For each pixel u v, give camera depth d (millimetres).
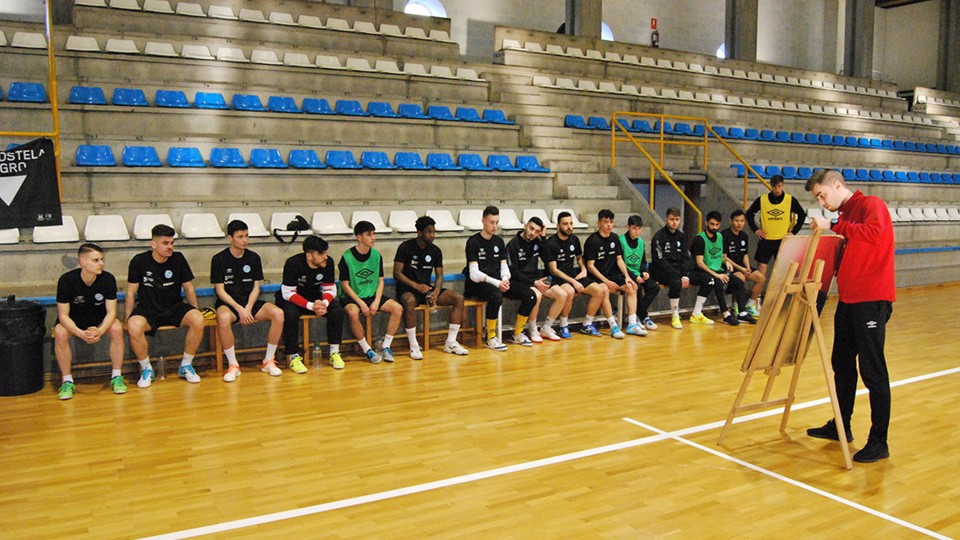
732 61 14875
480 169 8320
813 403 4473
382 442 3742
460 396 4602
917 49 19281
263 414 4211
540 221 6164
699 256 7105
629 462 3477
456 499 3043
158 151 7199
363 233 5410
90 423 4031
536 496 3078
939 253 10422
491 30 14250
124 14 9078
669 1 16188
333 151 7777
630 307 6559
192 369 4988
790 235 3496
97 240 5828
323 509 2939
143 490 3123
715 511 2943
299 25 10156
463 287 6410
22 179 4961
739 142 11484
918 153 14141
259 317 5145
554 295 6230
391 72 9680
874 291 3434
